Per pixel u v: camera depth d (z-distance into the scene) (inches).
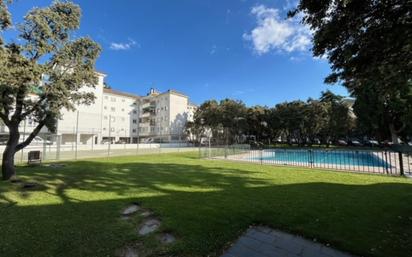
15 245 145.0
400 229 162.1
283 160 697.0
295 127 1542.8
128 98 2364.7
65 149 972.6
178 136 2311.8
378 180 342.0
